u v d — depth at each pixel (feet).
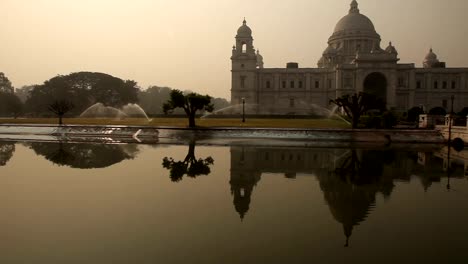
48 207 47.01
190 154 99.04
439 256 32.83
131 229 39.11
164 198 51.72
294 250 33.99
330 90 414.82
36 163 82.02
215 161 86.74
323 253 33.35
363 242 36.09
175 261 31.58
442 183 64.18
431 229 39.88
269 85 428.15
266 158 92.58
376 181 65.36
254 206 48.19
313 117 303.07
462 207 48.73
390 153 107.04
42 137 154.10
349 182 64.18
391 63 369.71
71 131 161.58
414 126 201.05
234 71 415.64
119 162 84.12
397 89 389.19
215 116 308.19
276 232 38.60
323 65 463.01
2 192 54.60
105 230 38.86
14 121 223.10
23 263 31.19
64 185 59.62
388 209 47.88
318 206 48.52
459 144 133.39
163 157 92.73
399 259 32.17
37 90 411.95
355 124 161.68
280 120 248.11
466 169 78.95
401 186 61.67
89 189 56.90
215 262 31.42
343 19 478.18
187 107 164.45
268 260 31.83
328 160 90.48
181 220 42.19
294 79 424.05
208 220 42.32
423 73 400.06
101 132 157.69
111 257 32.30
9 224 40.63
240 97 416.05
